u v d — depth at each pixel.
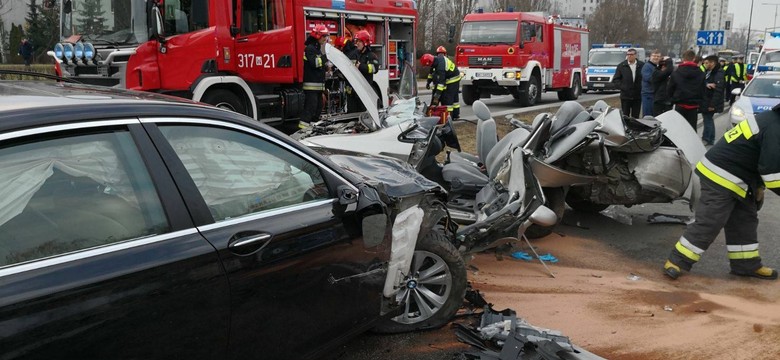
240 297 2.50
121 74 8.22
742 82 20.59
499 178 5.18
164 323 2.25
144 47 8.21
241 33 9.31
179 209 2.38
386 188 3.52
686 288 4.77
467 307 4.16
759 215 7.06
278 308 2.69
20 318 1.87
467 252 4.46
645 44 55.53
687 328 4.00
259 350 2.64
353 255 3.08
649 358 3.59
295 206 2.86
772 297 4.60
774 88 12.64
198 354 2.39
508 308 4.08
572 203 7.00
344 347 3.61
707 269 5.21
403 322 3.78
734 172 4.69
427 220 3.79
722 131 14.74
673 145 6.11
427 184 3.82
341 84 10.45
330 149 4.55
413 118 6.42
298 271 2.76
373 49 12.50
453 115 12.05
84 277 2.05
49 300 1.94
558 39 20.53
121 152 2.30
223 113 2.70
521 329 3.62
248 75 9.47
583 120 5.72
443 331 3.83
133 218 2.27
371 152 5.69
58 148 2.15
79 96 2.40
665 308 4.34
